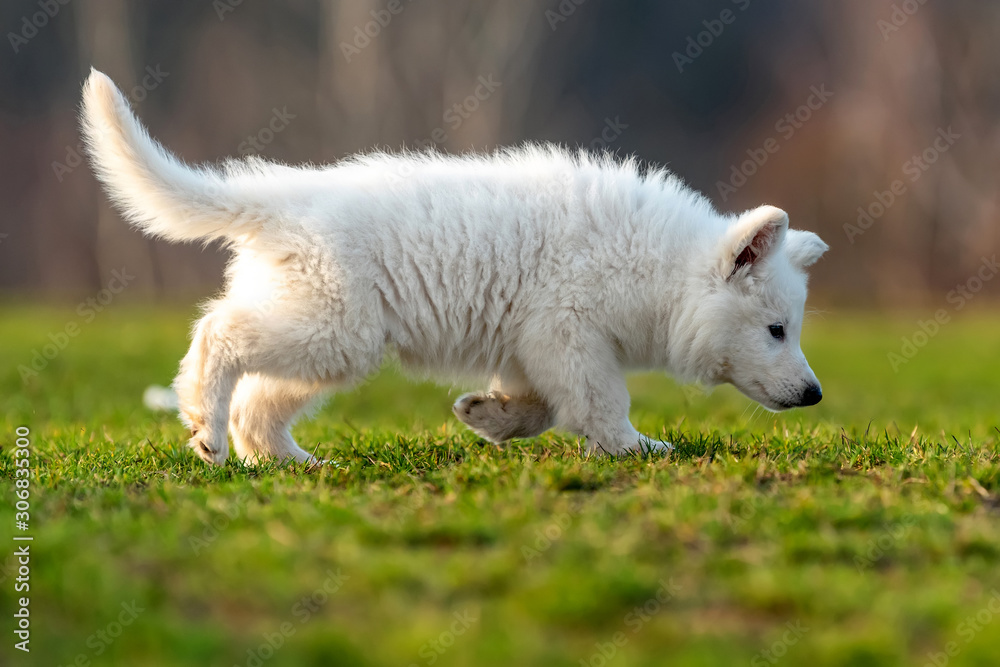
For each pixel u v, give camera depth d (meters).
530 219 10.99
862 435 13.15
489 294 11.02
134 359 24.92
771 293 11.51
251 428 11.70
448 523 7.79
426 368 11.59
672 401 20.23
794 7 53.19
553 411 11.68
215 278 48.56
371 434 13.05
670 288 11.32
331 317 10.50
